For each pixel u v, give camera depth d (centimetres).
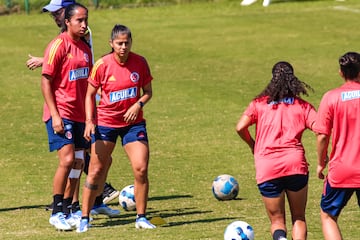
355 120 3002
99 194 4088
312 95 7675
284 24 11881
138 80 3703
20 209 4362
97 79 3678
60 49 3794
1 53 10212
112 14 13538
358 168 3002
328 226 3112
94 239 3544
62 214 3831
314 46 10269
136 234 3616
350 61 3025
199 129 6531
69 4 4056
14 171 5384
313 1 14100
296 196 3147
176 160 5569
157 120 6888
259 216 4009
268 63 9381
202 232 3628
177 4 14350
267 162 3133
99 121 3719
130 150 3719
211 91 8019
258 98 3203
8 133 6594
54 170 5409
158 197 4562
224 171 5234
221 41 10800
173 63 9531
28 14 13762
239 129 3203
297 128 3147
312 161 5391
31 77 8900
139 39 11081
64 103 3831
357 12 12750
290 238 3612
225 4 14162
